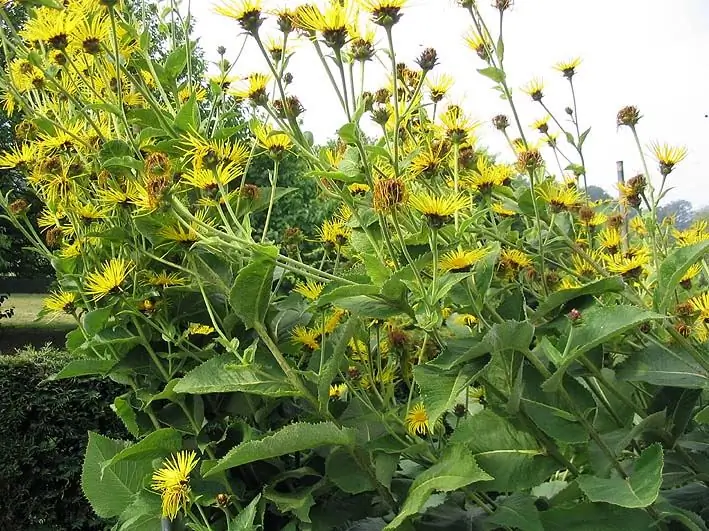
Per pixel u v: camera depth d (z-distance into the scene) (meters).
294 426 1.12
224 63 1.48
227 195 1.21
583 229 1.46
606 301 1.24
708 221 1.43
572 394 1.11
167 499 1.21
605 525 1.05
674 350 1.14
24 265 6.14
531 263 1.31
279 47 1.25
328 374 1.17
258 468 1.31
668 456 1.13
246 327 1.26
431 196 1.11
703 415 1.02
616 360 1.32
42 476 3.31
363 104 1.10
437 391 1.06
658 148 1.23
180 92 1.55
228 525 1.21
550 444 1.10
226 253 1.29
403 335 1.23
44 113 1.40
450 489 1.04
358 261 1.42
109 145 1.32
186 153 1.23
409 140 1.30
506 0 1.29
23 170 1.41
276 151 1.23
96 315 1.29
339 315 1.30
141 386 1.43
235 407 1.34
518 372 1.06
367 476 1.19
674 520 1.09
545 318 1.14
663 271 1.07
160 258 1.27
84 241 1.38
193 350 1.40
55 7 1.29
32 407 3.29
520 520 1.06
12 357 3.33
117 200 1.27
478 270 1.15
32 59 1.27
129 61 1.46
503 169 1.29
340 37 1.08
